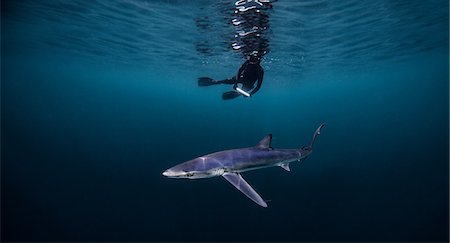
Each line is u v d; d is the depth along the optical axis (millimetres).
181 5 10805
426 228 14289
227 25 12594
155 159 45062
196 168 5406
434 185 20281
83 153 46938
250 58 9336
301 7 10516
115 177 26484
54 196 20188
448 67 38281
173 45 17203
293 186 22688
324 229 14805
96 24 14523
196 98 61562
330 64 23078
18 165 29391
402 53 22875
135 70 29719
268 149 6781
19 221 15648
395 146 49312
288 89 40000
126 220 16547
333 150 51344
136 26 14258
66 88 72188
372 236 13914
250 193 5164
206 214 17109
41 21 14984
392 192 19859
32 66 36969
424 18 13672
